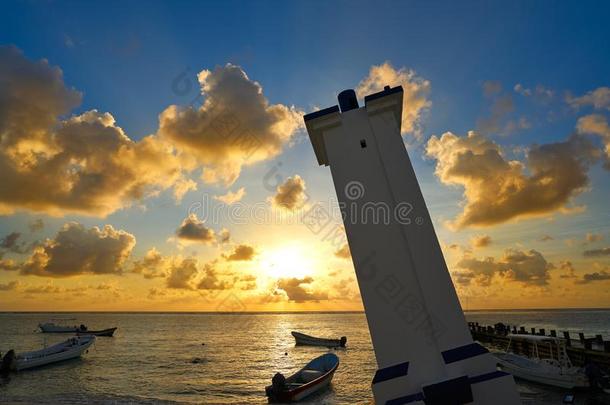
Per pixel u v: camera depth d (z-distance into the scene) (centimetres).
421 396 749
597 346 2680
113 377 2961
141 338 6831
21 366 3073
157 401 2123
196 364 3700
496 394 729
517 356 2361
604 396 1786
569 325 9362
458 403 724
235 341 6406
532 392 1939
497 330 4116
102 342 5916
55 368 3288
